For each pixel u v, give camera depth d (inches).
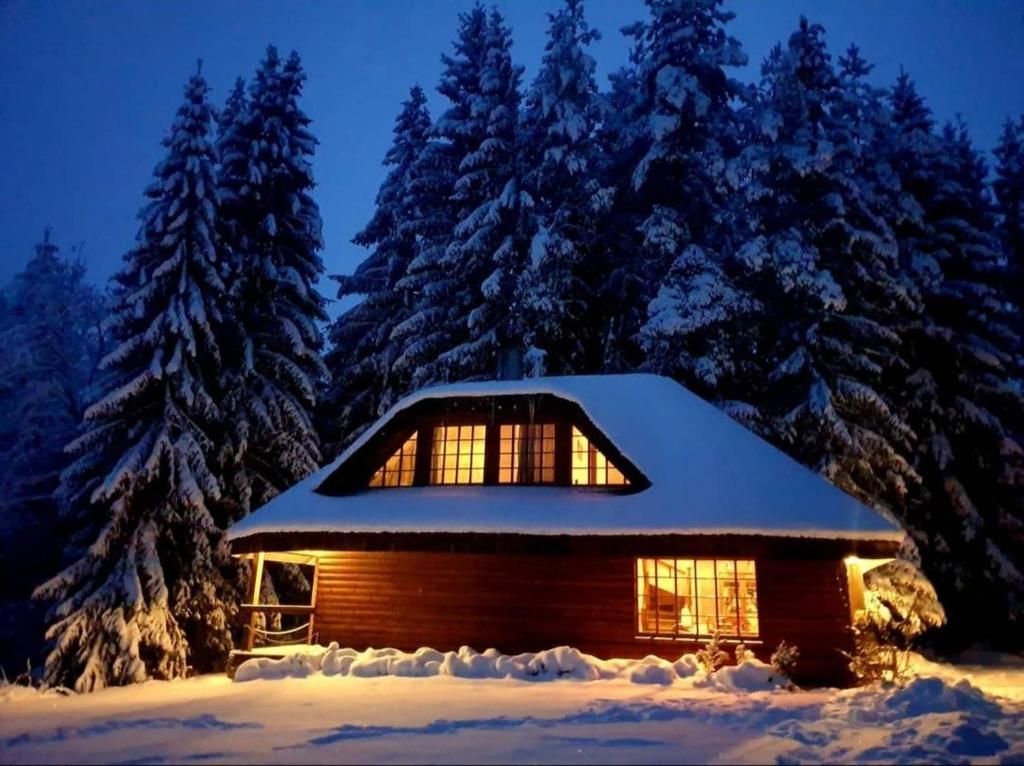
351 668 576.1
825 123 975.0
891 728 353.7
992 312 1023.0
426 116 1294.3
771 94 1003.9
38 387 1197.1
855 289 922.1
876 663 543.5
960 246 1029.8
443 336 1035.9
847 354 872.9
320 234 997.8
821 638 571.8
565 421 701.3
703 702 434.9
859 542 547.5
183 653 727.7
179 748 318.0
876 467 881.5
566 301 975.6
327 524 650.2
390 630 672.4
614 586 628.1
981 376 1000.9
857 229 906.7
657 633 611.2
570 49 1045.8
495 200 1000.9
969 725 336.8
